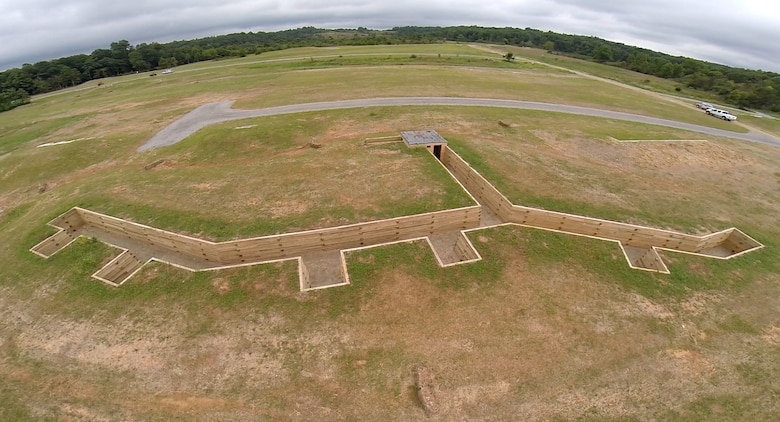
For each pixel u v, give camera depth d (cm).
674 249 1975
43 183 2719
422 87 4756
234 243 1767
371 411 1133
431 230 2005
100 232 2102
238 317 1427
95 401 1161
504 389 1191
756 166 2900
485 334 1369
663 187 2462
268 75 5956
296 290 1532
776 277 1719
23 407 1148
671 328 1429
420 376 1213
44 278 1667
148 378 1226
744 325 1465
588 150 2978
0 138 3778
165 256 1898
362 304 1479
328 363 1267
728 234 2042
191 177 2444
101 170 2819
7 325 1446
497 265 1675
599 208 2152
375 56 7544
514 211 2047
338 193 2189
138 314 1454
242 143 3036
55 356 1309
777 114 5325
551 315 1452
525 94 4659
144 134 3422
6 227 2177
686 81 7562
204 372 1241
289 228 1912
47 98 6569
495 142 2981
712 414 1138
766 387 1226
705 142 3244
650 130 3547
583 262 1717
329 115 3647
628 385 1215
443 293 1535
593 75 7325
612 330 1404
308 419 1111
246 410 1130
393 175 2367
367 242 1938
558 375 1236
